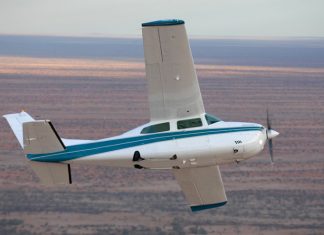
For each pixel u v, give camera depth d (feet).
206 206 199.31
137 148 172.55
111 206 344.28
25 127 168.45
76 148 175.63
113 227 317.42
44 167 176.55
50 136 171.83
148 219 328.49
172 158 170.09
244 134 170.81
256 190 371.56
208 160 171.12
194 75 166.91
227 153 169.68
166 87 167.73
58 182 177.88
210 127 171.53
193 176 192.03
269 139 179.73
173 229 316.40
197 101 170.81
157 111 171.32
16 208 337.11
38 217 329.52
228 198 354.13
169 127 171.42
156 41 161.27
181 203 348.59
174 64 164.45
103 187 370.12
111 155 174.40
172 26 158.40
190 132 170.81
